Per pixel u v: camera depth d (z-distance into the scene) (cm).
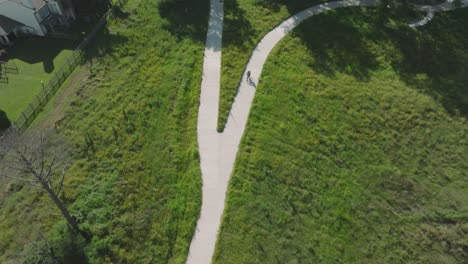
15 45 4988
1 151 2803
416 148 4106
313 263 3106
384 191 3712
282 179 3572
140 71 4475
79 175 3434
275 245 3133
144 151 3672
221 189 3422
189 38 4959
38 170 3166
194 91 4259
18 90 4350
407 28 5478
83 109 3994
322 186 3616
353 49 5069
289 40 5066
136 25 5153
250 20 5316
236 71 4538
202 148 3731
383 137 4141
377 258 3250
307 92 4412
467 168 4000
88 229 3059
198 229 3169
